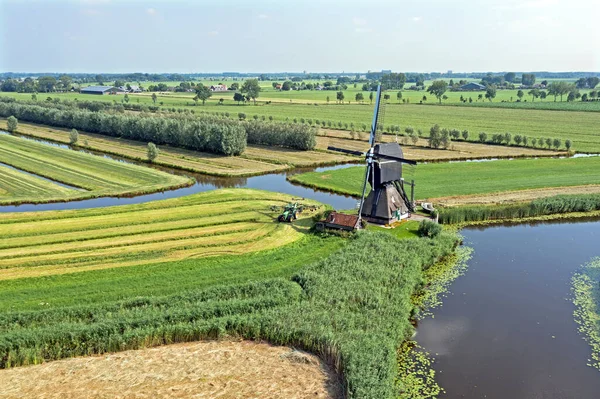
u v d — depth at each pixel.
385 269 37.56
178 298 33.19
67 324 29.56
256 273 38.19
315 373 26.17
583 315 34.28
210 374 26.12
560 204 57.12
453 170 76.38
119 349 28.80
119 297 33.88
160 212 54.25
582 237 50.09
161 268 39.19
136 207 56.03
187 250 43.41
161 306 32.12
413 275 37.41
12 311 31.22
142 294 34.38
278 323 29.77
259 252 42.94
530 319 33.72
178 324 29.97
